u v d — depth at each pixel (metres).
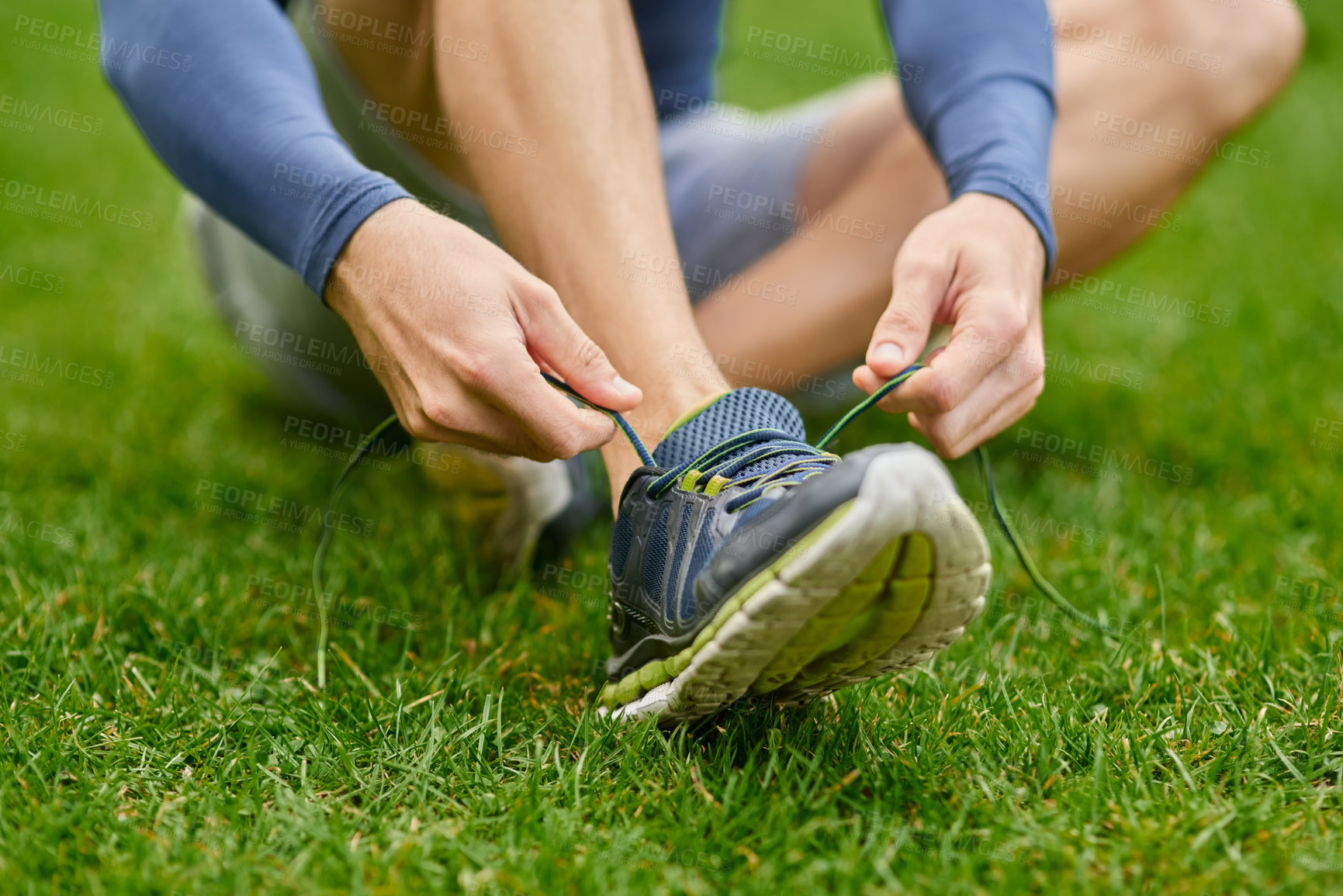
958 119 1.26
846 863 0.86
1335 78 4.52
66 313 2.54
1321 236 2.92
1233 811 0.92
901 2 1.36
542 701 1.21
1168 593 1.44
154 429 2.01
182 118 1.13
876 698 1.15
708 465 1.02
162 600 1.39
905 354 1.06
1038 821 0.93
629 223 1.12
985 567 0.89
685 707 1.00
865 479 0.82
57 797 0.95
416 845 0.89
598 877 0.84
